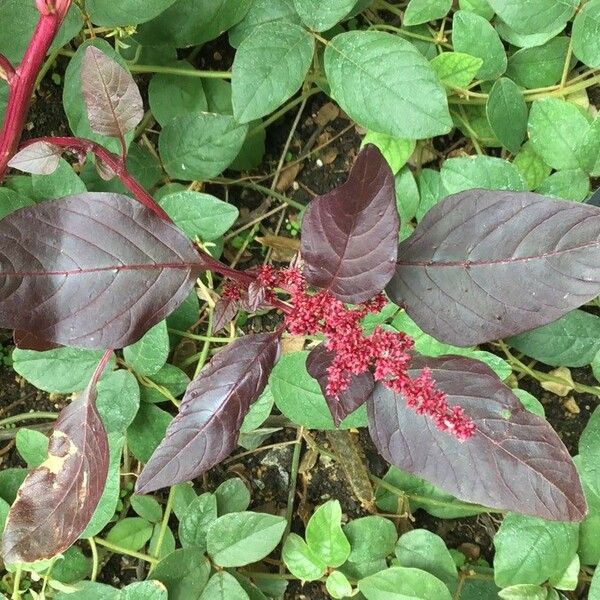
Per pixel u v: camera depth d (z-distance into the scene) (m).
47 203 0.23
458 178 0.36
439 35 0.40
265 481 0.40
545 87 0.39
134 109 0.28
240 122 0.35
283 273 0.26
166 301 0.25
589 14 0.35
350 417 0.34
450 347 0.35
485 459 0.25
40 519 0.29
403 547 0.35
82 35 0.40
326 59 0.36
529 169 0.39
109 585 0.36
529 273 0.24
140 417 0.37
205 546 0.35
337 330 0.24
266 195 0.41
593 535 0.34
